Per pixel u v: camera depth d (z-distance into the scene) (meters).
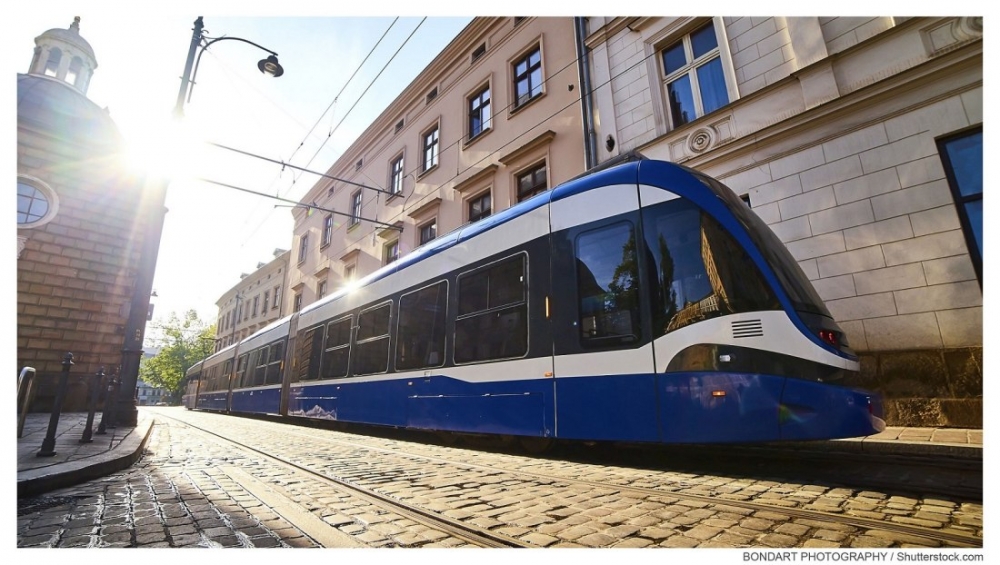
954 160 6.02
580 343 4.71
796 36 7.70
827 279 6.73
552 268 5.16
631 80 10.12
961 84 6.01
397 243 17.89
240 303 36.00
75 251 15.07
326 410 9.02
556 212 5.30
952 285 5.78
